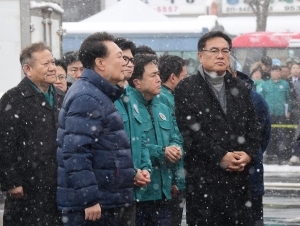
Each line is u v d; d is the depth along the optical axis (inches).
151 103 306.3
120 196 239.1
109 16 1032.2
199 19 979.3
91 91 236.8
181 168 311.9
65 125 235.9
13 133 276.4
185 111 285.4
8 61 539.2
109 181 236.7
